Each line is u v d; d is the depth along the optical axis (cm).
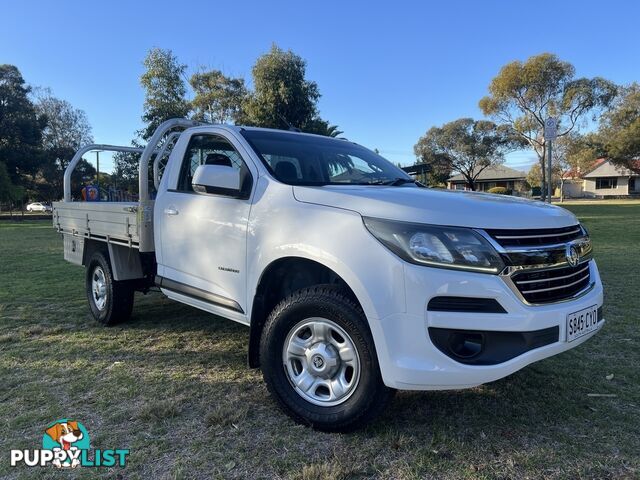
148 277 524
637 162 5059
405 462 261
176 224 409
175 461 265
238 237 346
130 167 1764
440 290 253
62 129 5306
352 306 277
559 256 277
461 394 347
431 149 5803
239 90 2633
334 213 291
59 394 351
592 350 433
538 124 3975
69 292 716
